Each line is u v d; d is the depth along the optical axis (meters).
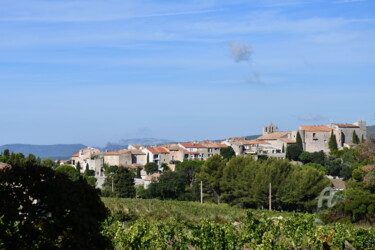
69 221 10.82
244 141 135.25
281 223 29.22
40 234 10.64
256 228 26.42
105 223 24.95
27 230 10.50
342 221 41.53
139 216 42.72
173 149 134.12
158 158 131.38
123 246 22.59
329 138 128.75
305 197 62.88
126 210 50.97
